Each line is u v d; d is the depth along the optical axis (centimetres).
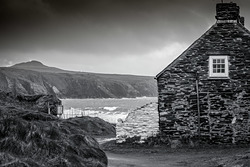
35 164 1371
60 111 4200
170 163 2289
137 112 3116
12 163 1300
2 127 1498
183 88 3044
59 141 1614
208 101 3006
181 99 3038
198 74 3034
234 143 2958
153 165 2195
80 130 1906
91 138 1831
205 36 3048
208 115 3000
